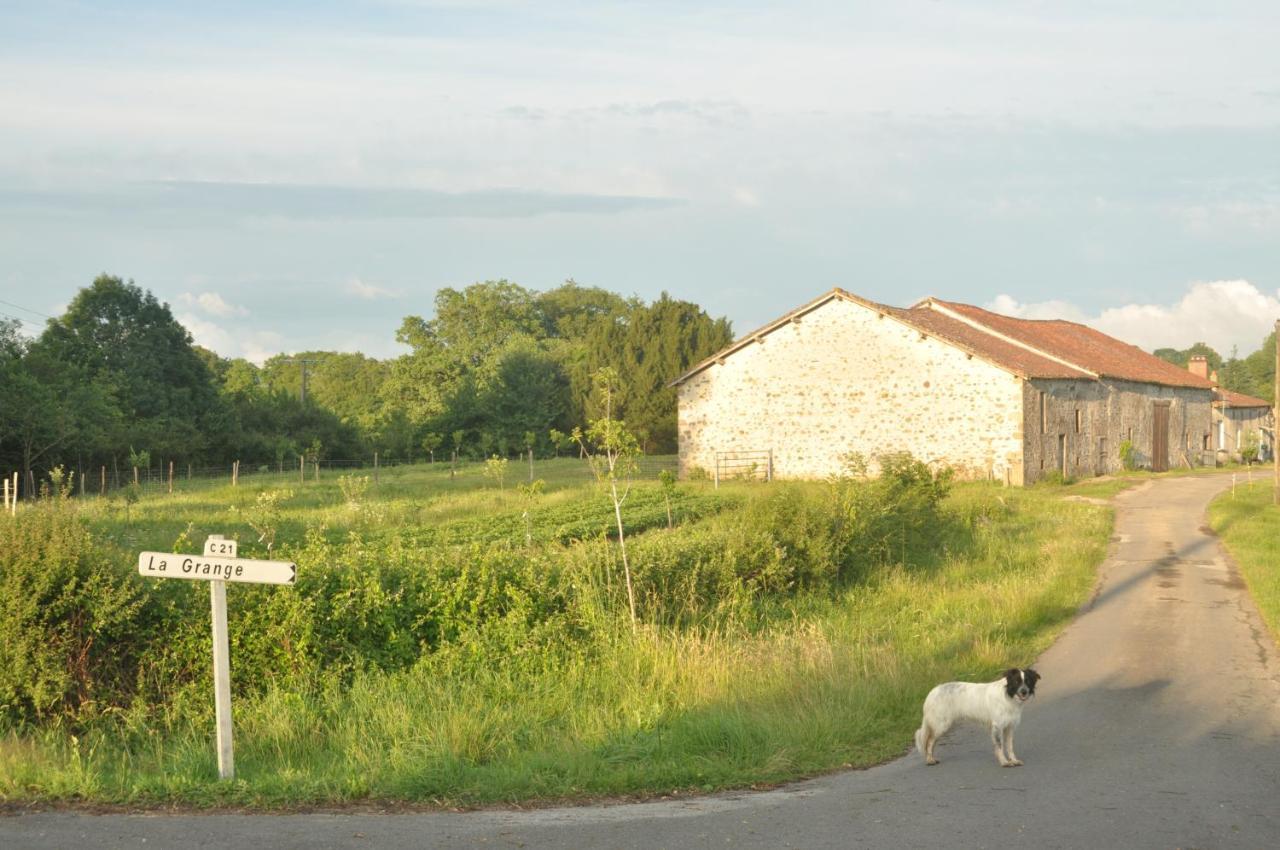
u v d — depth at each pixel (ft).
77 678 36.45
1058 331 174.60
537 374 266.98
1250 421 209.97
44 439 151.43
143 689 36.73
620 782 28.04
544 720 34.99
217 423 210.18
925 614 53.83
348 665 39.11
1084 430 140.87
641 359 233.96
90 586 36.96
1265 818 24.44
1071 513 96.22
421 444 229.25
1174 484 128.36
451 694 36.40
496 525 87.86
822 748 31.63
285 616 39.06
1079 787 27.27
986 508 92.32
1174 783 27.58
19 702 35.47
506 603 43.42
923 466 81.92
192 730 34.09
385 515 94.79
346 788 27.14
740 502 102.32
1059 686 40.42
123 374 201.26
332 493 127.03
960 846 22.58
